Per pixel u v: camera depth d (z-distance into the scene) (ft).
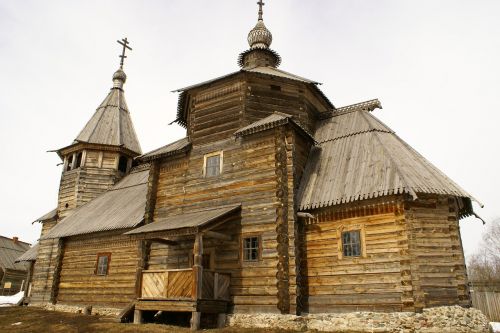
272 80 66.13
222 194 58.80
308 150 62.69
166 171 66.90
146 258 62.85
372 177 51.01
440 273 45.14
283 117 55.98
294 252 50.24
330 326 46.44
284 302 48.29
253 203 55.31
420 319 42.65
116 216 74.18
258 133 58.54
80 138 102.42
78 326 52.90
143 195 78.54
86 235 77.77
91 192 96.27
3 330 52.47
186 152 65.36
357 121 65.31
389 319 43.83
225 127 63.10
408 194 47.14
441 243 46.47
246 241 54.13
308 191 54.95
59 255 79.92
